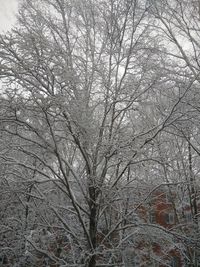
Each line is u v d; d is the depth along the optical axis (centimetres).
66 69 757
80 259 838
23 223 955
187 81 1002
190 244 954
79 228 1032
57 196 1055
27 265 1084
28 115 790
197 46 1024
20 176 846
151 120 1023
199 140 1250
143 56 964
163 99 1069
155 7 984
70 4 974
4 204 1063
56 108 764
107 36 962
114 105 916
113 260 962
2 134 850
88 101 877
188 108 993
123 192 979
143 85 959
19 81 752
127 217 912
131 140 836
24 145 841
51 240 1006
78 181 843
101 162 921
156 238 1000
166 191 1256
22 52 738
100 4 972
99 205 856
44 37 789
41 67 740
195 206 1280
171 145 1211
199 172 1272
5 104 746
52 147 793
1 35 743
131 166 977
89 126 811
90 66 936
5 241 1012
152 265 1089
